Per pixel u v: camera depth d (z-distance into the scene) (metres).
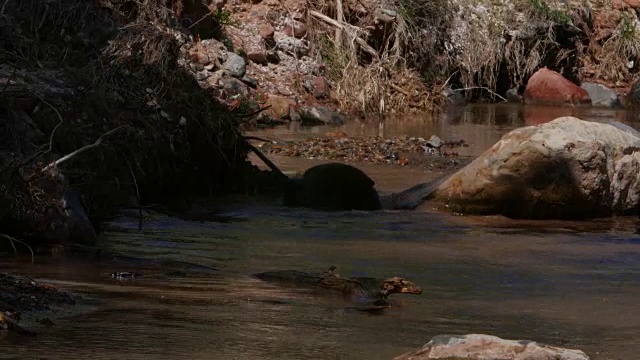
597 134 13.80
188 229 12.23
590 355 7.35
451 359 6.85
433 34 29.58
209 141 14.77
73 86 13.88
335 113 25.23
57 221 10.85
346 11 28.64
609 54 33.50
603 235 12.64
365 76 26.86
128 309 8.10
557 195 13.51
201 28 25.67
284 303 8.70
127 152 13.51
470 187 13.73
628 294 9.55
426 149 20.39
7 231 10.82
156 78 15.20
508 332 7.99
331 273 9.45
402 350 7.25
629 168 13.88
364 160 18.83
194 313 8.10
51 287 8.60
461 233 12.52
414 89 27.80
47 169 11.20
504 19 31.34
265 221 12.98
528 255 11.31
